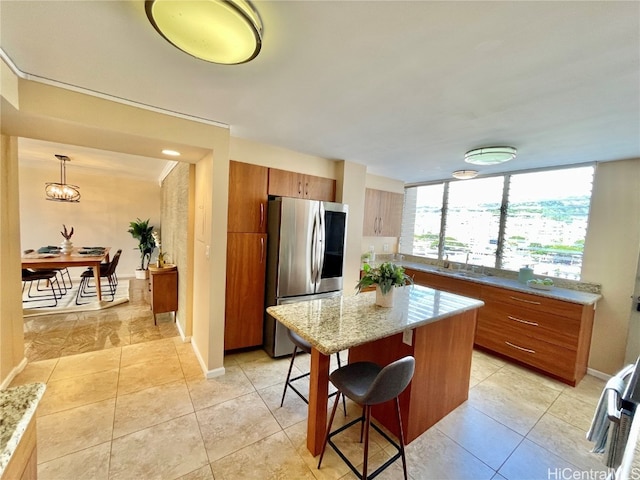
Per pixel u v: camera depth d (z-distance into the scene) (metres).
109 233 6.07
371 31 1.12
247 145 2.85
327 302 2.15
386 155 3.15
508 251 3.61
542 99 1.62
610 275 2.78
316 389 1.64
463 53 1.24
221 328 2.53
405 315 1.86
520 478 1.62
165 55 1.35
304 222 2.99
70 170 5.50
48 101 1.65
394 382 1.35
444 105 1.78
